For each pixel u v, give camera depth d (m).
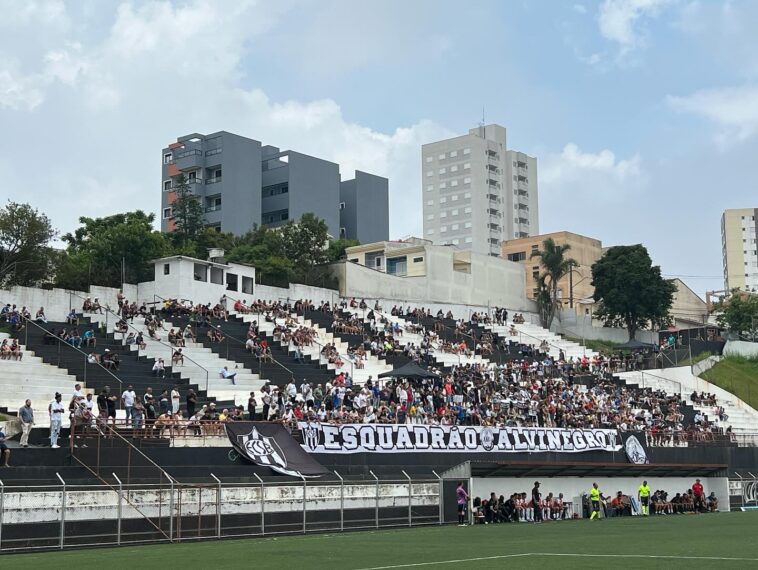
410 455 52.69
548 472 58.59
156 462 42.62
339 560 27.73
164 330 70.94
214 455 44.66
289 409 52.69
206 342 70.12
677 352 94.88
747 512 64.38
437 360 82.19
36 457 39.28
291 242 118.19
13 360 57.28
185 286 81.38
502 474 55.91
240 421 47.03
